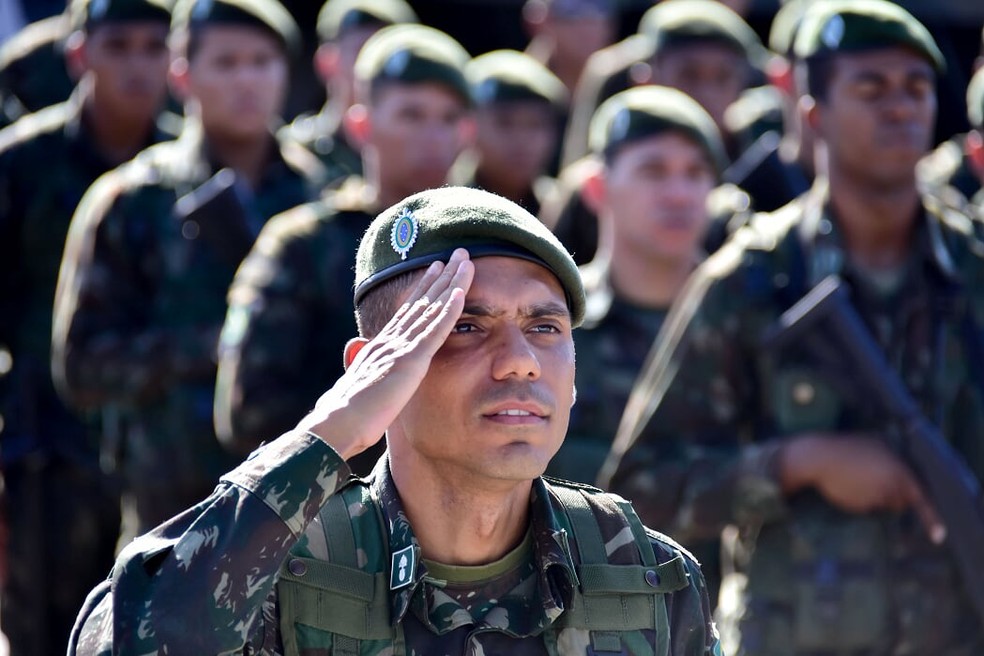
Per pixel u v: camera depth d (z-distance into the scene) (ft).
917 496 46.03
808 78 48.91
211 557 25.44
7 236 66.85
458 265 26.84
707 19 75.31
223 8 62.95
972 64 95.09
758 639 47.26
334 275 54.60
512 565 27.99
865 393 46.44
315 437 26.09
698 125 56.95
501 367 26.58
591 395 55.93
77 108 68.28
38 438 65.67
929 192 53.06
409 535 27.45
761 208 62.34
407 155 56.80
